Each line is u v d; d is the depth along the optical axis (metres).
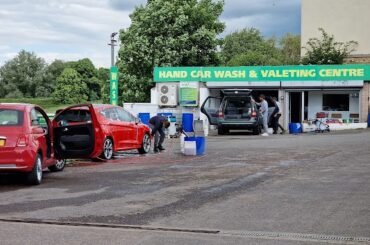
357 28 39.72
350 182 10.46
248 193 9.52
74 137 13.52
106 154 15.44
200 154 16.67
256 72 30.27
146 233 6.86
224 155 16.20
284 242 6.32
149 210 8.27
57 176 12.55
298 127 26.69
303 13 41.22
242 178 11.34
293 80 29.78
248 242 6.35
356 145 18.08
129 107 28.47
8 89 106.94
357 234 6.63
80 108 14.29
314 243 6.27
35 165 11.05
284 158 14.86
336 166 12.91
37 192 10.21
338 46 39.62
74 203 8.96
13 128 11.01
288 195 9.22
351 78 29.00
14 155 10.79
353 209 8.01
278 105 26.92
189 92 30.44
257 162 14.12
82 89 99.69
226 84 30.58
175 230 7.00
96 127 13.98
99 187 10.65
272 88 30.22
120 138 16.23
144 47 40.81
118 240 6.52
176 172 12.65
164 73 31.17
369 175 11.34
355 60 38.25
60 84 98.81
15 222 7.60
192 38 41.56
